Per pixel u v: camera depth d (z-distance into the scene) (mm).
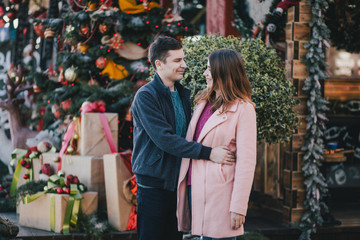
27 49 6355
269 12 4492
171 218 2500
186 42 3344
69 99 4535
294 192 4203
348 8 4891
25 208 3867
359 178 5668
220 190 2229
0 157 6328
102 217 3848
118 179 3717
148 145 2428
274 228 4160
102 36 4703
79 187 3773
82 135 4031
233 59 2326
